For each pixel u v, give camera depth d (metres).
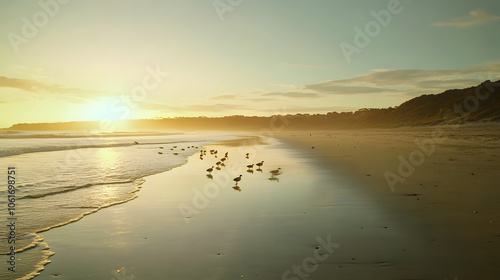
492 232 8.83
